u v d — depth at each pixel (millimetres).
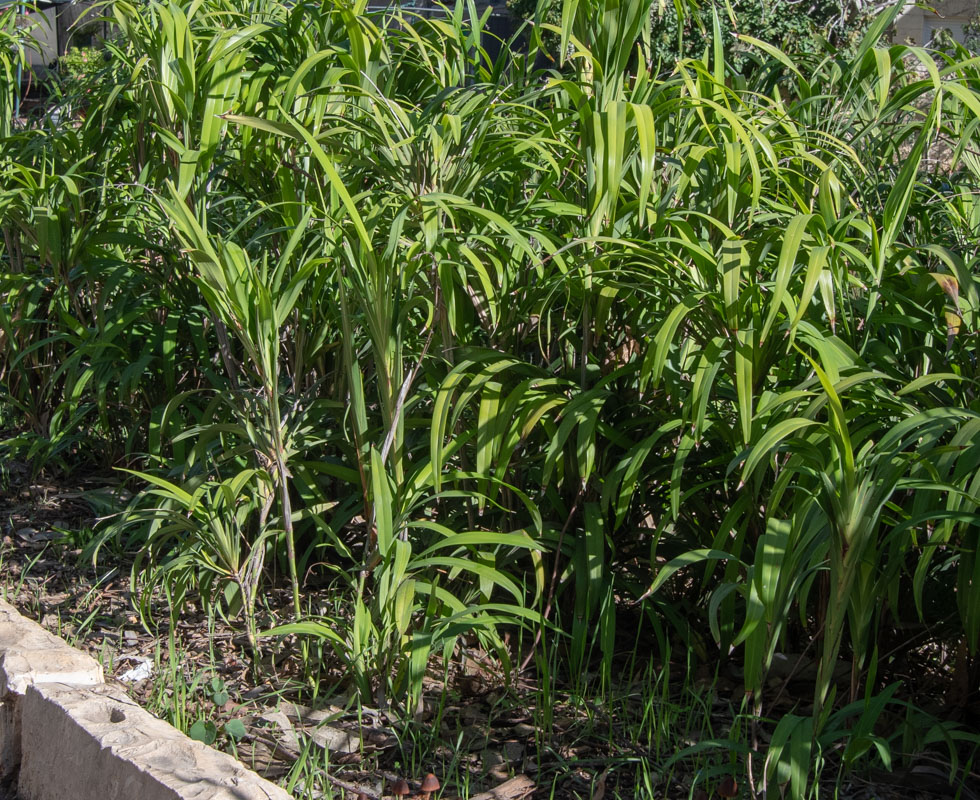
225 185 3340
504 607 2305
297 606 2549
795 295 2309
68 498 3707
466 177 2514
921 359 2502
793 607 2547
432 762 2221
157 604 2961
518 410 2488
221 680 2531
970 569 2057
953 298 2170
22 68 4215
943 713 2340
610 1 2463
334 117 2779
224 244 2355
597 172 2311
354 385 2424
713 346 2166
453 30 2965
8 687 2287
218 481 2922
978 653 2312
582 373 2496
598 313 2426
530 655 2508
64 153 3600
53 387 3869
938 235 3090
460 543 2332
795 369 2430
